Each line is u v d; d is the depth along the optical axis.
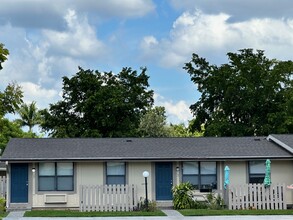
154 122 76.25
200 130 62.72
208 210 31.09
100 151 35.06
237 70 58.22
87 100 57.28
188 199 33.22
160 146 36.56
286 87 56.97
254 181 35.28
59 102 60.12
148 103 61.91
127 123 57.75
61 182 34.12
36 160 33.38
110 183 34.50
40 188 33.97
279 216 28.30
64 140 37.53
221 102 58.88
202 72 61.19
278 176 35.28
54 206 33.84
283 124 52.72
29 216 28.88
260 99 55.94
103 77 61.25
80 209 31.88
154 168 34.69
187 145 36.91
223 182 34.97
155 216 28.70
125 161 34.16
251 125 55.75
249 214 29.06
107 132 57.94
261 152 35.31
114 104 56.72
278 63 58.22
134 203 32.25
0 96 39.06
